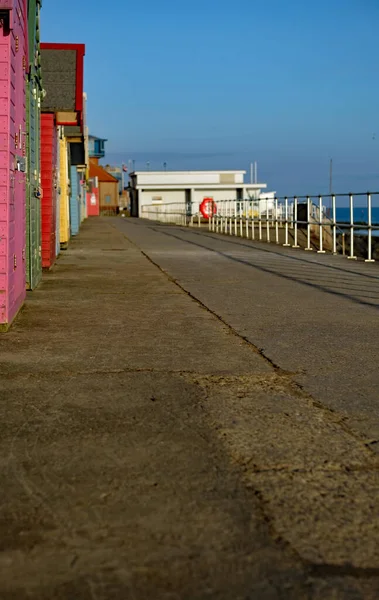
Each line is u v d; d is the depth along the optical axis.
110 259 14.26
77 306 7.76
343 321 6.85
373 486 2.90
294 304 8.00
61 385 4.44
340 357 5.27
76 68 13.88
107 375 4.70
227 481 2.94
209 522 2.56
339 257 15.32
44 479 2.96
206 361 5.13
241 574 2.21
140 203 66.69
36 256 9.48
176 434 3.53
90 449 3.31
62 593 2.11
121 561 2.29
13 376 4.65
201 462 3.16
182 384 4.48
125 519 2.59
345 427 3.65
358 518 2.60
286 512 2.65
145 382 4.52
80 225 36.69
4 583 2.16
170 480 2.95
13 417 3.79
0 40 5.89
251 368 4.92
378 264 13.48
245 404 4.05
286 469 3.08
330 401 4.11
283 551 2.36
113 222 44.72
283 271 11.90
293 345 5.70
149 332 6.25
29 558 2.30
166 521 2.57
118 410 3.92
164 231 29.69
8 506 2.70
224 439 3.46
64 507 2.69
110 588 2.13
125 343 5.75
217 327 6.52
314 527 2.53
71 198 24.44
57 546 2.38
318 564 2.28
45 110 12.45
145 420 3.75
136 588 2.13
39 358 5.18
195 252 16.58
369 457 3.23
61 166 17.16
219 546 2.39
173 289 9.34
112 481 2.94
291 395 4.25
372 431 3.58
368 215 14.24
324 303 8.08
